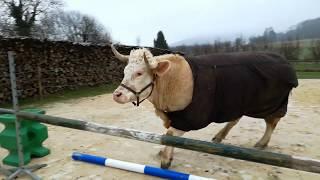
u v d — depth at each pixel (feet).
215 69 6.72
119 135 5.40
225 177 6.74
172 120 6.77
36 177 6.61
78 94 19.88
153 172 6.54
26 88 17.93
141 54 6.31
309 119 11.85
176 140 4.74
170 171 6.41
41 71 18.83
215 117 6.85
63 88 20.68
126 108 14.79
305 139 9.32
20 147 6.81
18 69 17.46
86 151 8.32
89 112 13.98
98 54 24.09
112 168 7.14
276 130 10.30
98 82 24.17
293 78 7.58
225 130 8.54
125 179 6.61
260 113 7.80
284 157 3.96
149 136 5.04
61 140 9.27
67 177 6.75
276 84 7.26
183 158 7.75
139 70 6.23
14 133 7.13
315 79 27.53
